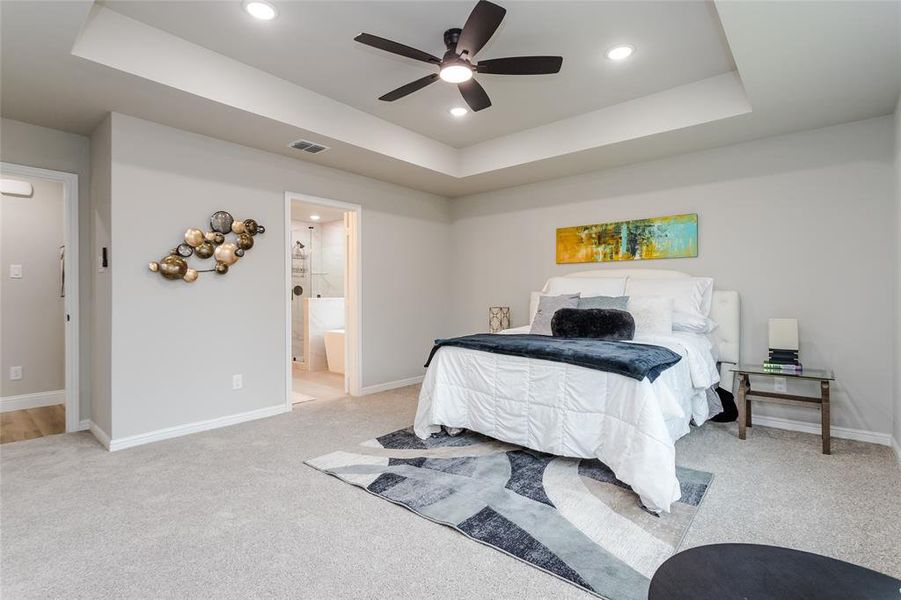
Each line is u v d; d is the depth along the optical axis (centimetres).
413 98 365
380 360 507
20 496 239
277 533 201
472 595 160
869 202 325
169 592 163
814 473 264
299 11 252
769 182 364
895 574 169
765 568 107
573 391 265
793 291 354
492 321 521
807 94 287
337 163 436
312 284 758
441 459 288
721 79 326
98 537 199
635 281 410
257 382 392
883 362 320
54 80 267
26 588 166
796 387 351
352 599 158
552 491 239
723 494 237
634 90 349
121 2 245
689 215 402
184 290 348
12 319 434
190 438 336
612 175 451
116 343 314
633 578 167
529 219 516
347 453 301
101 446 320
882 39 224
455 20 261
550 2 242
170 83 276
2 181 430
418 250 551
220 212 367
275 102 329
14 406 432
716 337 375
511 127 427
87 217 359
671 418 256
